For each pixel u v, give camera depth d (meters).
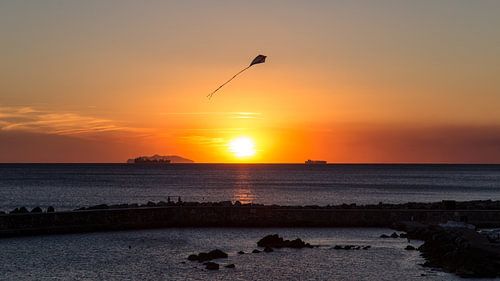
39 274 58.16
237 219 98.25
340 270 60.25
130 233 87.94
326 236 86.12
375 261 65.12
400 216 99.56
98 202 152.88
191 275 57.56
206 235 86.50
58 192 191.62
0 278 56.41
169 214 97.38
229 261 64.62
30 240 79.38
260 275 57.72
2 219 82.44
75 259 65.88
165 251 71.62
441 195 196.00
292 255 68.50
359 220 99.00
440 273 58.91
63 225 87.44
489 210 101.50
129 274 58.22
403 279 56.31
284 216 98.56
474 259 60.47
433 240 75.00
